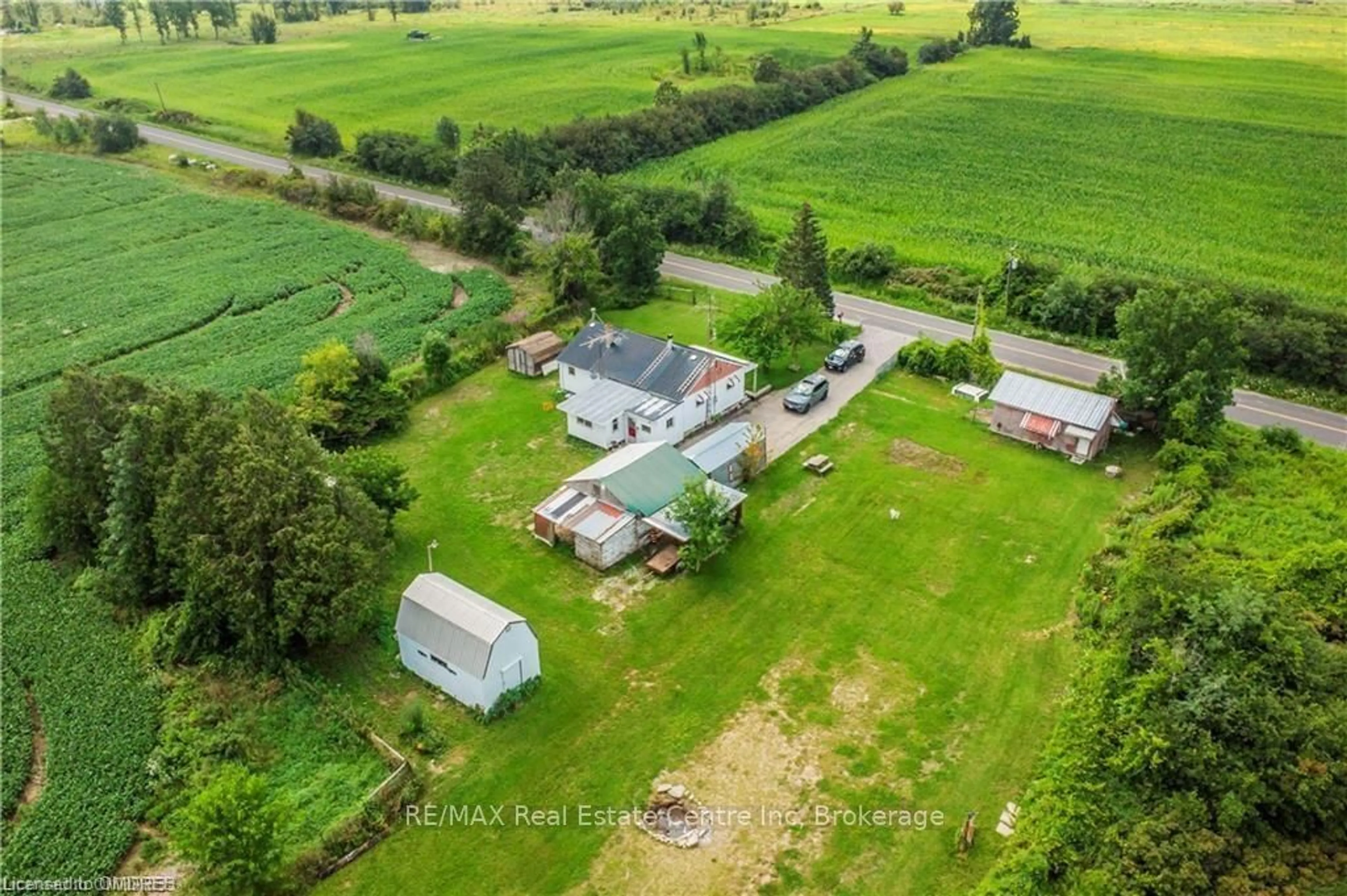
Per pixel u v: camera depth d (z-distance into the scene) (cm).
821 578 4316
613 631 4006
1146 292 5322
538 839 3089
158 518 3909
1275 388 5884
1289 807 2877
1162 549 4084
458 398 6053
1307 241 8269
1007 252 8025
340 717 3556
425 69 16312
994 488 4956
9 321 7206
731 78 15000
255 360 6462
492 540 4616
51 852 3016
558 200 7519
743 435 5144
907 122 12644
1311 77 14462
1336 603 3712
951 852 3016
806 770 3328
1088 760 3138
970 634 3953
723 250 8544
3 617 4075
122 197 10106
